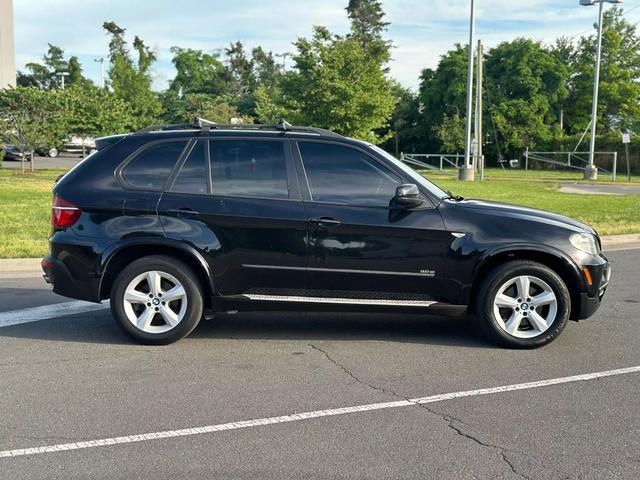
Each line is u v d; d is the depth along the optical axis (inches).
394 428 163.2
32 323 261.0
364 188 228.8
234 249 225.3
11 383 193.6
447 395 185.8
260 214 224.7
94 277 227.6
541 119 2082.9
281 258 225.6
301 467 142.6
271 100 1600.6
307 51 1122.7
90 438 156.7
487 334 230.5
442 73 2235.5
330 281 226.5
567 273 230.5
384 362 215.0
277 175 230.1
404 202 222.1
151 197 228.5
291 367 209.5
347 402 180.1
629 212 643.5
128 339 239.3
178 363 212.8
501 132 2060.8
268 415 170.9
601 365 213.0
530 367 210.5
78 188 231.0
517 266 225.8
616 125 2161.7
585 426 165.0
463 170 1206.3
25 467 142.4
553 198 791.1
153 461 145.3
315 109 1127.6
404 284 226.4
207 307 236.8
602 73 2134.6
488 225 226.2
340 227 223.6
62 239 228.8
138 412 172.4
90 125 1207.6
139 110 2028.8
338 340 240.5
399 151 2496.3
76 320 265.9
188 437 157.6
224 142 233.8
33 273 366.6
